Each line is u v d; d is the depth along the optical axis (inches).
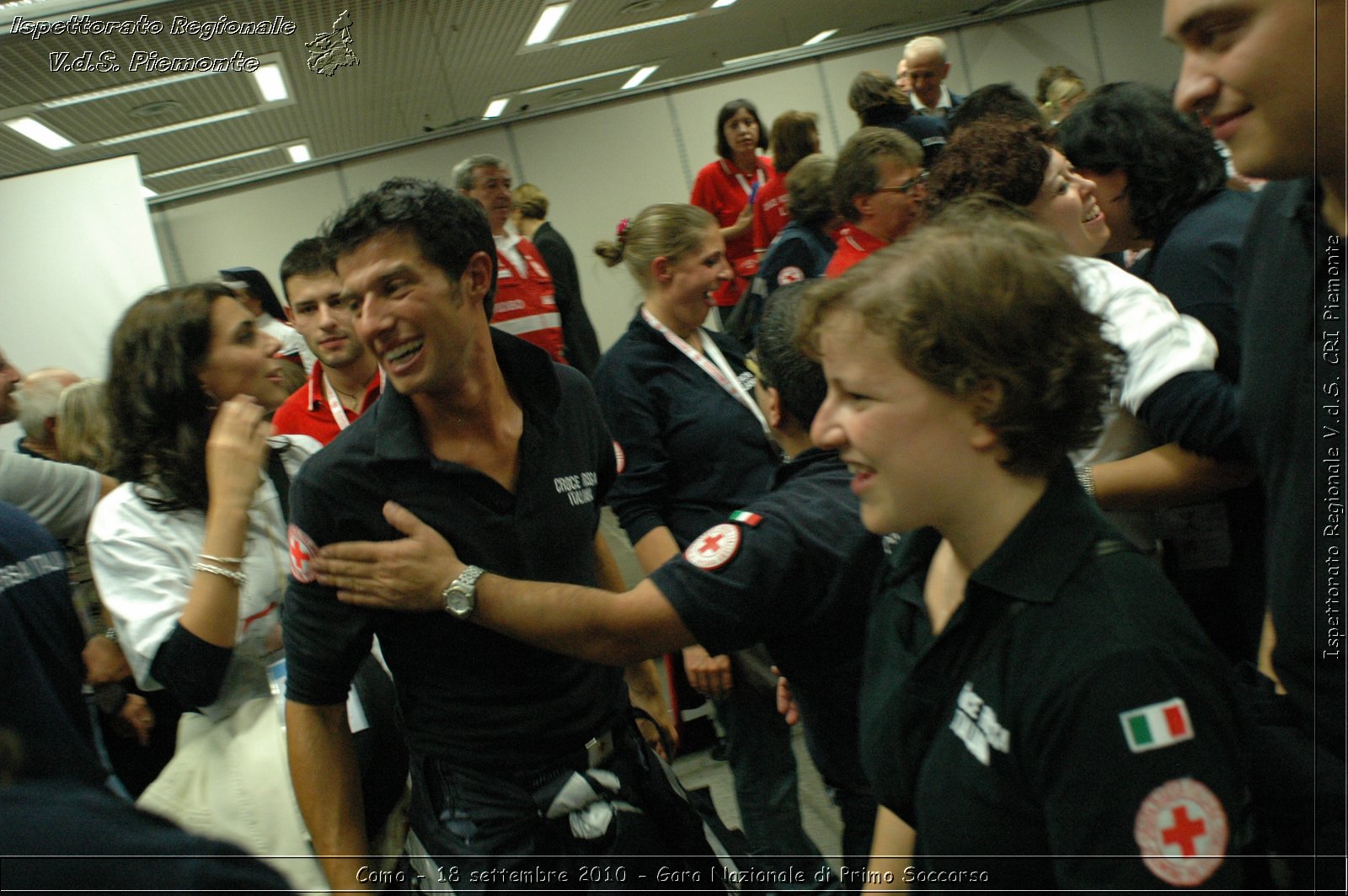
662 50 325.7
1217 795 28.0
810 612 48.6
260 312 132.6
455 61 254.8
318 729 53.7
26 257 187.6
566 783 52.5
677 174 242.2
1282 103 31.5
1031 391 30.4
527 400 54.8
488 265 50.8
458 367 49.3
